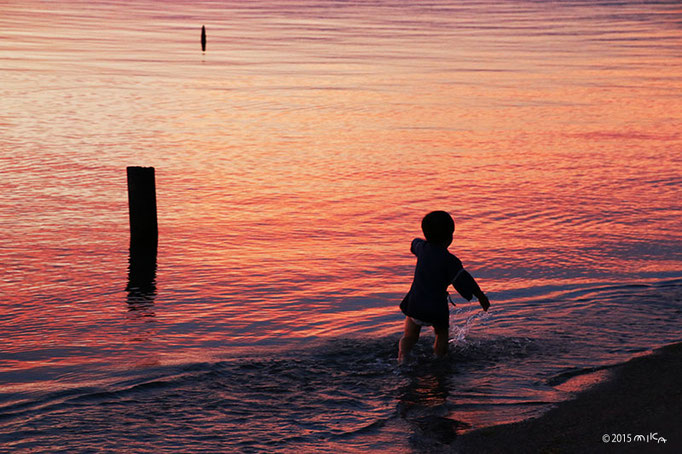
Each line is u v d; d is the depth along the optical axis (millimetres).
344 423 7070
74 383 8383
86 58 51219
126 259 14484
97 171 22031
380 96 38438
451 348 9109
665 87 42875
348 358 8883
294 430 6922
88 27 76062
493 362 8633
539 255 14734
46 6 102438
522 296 12055
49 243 15430
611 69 50906
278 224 17188
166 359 9391
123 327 10930
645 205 19000
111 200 18953
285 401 7586
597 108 35688
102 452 6484
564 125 31281
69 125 29281
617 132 29828
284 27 80938
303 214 18062
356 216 17938
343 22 88375
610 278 13148
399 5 119312
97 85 39844
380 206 18875
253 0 126438
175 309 11781
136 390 7840
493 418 7031
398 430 6887
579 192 20375
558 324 9977
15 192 19484
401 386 7988
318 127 30188
